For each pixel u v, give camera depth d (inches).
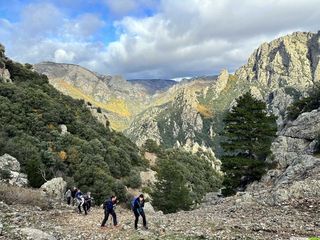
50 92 4576.8
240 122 1918.1
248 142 1851.6
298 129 2039.9
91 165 3186.5
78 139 3550.7
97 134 4180.6
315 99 2792.8
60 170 2999.5
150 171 4692.4
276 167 1870.1
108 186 2977.4
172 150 6914.4
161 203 2511.1
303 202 1053.8
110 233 777.6
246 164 1776.6
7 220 824.9
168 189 2544.3
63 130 3654.0
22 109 3400.6
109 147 4050.2
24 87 4128.9
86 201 1197.1
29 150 2706.7
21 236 648.4
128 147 4992.6
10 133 2970.0
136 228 826.2
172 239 679.7
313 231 735.1
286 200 1112.2
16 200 1164.5
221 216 1032.8
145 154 6190.9
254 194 1374.3
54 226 837.2
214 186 5521.7
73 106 4788.4
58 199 1574.8
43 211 1103.6
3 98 3366.1
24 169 2391.7
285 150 1987.0
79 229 836.0
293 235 698.2
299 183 1172.5
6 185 1346.0
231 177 1846.7
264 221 868.6
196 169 5654.5
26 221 854.5
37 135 3262.8
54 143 3248.0
